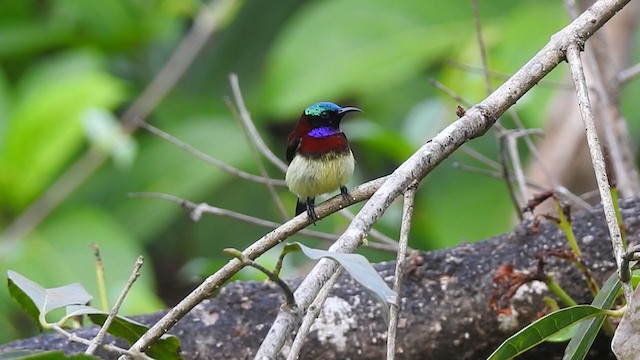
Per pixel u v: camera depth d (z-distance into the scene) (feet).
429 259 23.94
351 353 23.25
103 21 46.29
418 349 23.31
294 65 44.11
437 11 44.39
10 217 40.78
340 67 43.75
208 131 44.14
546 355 23.79
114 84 41.09
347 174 28.22
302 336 16.12
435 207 42.09
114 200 43.14
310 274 16.72
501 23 44.16
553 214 23.88
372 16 44.65
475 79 36.47
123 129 42.06
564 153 38.70
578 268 23.31
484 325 23.31
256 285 24.07
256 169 43.73
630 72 32.81
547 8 42.14
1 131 40.93
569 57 19.52
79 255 39.09
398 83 45.21
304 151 28.22
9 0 47.14
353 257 15.75
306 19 44.52
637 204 24.22
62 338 23.66
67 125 40.52
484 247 24.25
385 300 15.11
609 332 22.11
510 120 43.09
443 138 18.75
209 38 45.47
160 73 45.24
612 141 30.17
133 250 39.47
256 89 48.26
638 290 16.39
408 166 18.22
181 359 19.86
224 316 23.59
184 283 43.91
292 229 18.60
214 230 44.98
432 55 43.68
